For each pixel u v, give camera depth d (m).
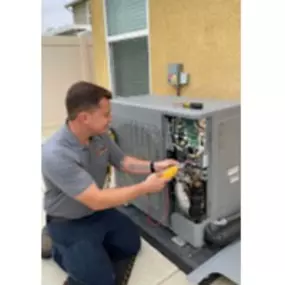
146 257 1.68
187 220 1.69
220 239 1.59
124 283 1.49
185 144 1.62
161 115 1.64
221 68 2.04
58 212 1.49
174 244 1.74
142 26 2.75
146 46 2.80
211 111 1.49
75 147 1.37
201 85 2.22
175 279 1.51
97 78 3.74
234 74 1.96
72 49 4.97
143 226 1.93
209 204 1.64
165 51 2.49
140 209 2.06
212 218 1.67
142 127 1.79
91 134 1.39
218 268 1.39
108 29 3.29
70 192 1.32
